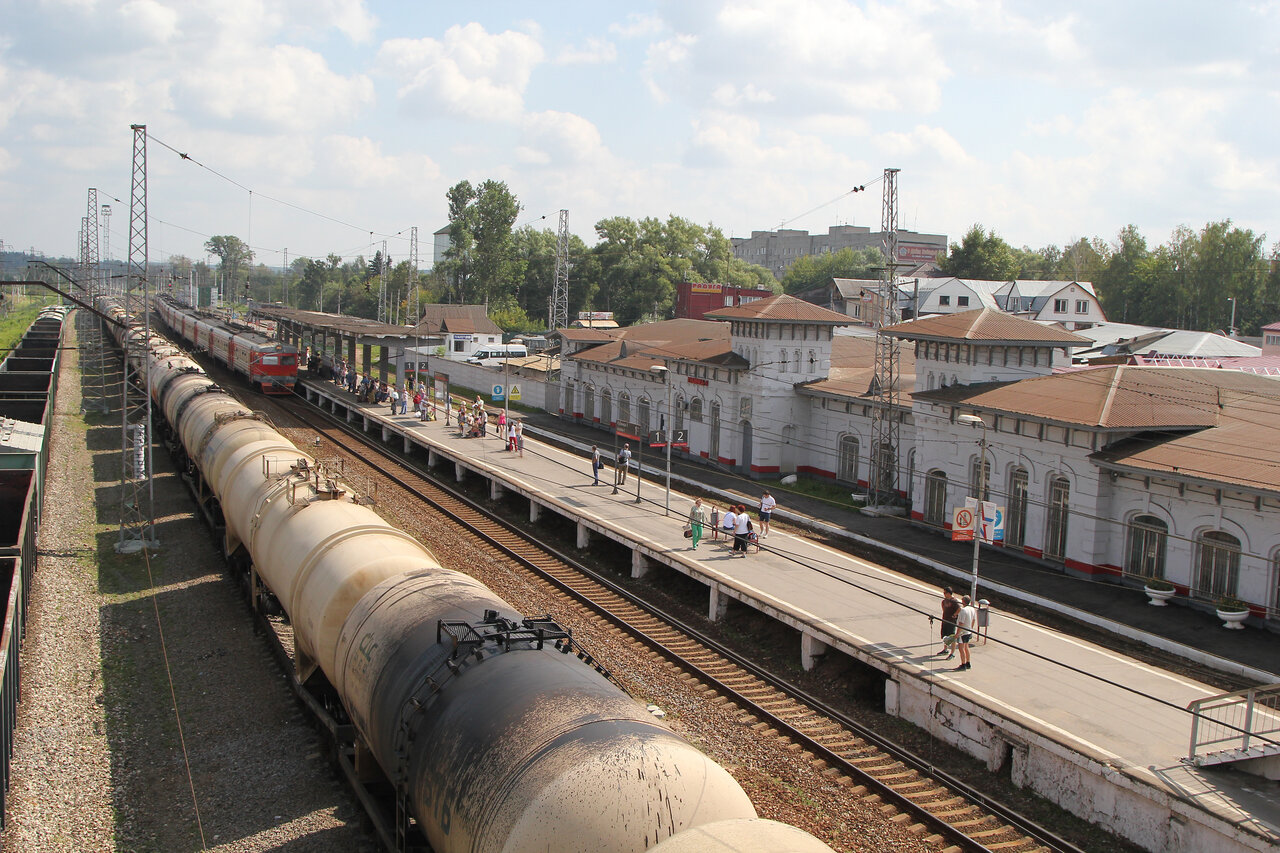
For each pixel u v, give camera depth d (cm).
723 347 4269
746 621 2414
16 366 4991
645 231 10662
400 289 11875
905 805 1517
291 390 5919
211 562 2595
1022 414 2648
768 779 1570
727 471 4091
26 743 1555
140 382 4381
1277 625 2123
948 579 2623
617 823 781
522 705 922
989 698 1747
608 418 5178
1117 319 9806
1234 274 8688
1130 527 2473
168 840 1312
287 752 1569
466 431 4791
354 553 1438
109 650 1989
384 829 1192
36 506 2555
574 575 2797
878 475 3388
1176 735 1608
